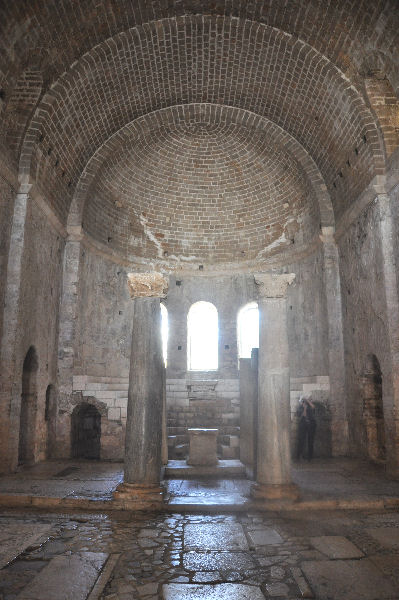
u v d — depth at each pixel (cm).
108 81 1388
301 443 1402
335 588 522
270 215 1909
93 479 1071
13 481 1039
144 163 1820
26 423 1327
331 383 1513
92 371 1675
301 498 874
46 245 1419
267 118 1617
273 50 1329
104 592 511
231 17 1266
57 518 789
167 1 1213
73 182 1571
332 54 1243
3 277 1184
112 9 1187
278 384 900
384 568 576
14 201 1238
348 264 1485
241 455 1226
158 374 916
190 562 596
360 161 1336
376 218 1259
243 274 1973
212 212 1978
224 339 1964
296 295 1808
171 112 1622
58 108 1303
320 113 1416
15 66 1120
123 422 1423
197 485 1015
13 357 1173
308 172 1623
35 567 577
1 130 1160
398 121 1236
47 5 1062
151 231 1945
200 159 1867
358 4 1079
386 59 1139
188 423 1609
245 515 810
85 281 1659
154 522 766
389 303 1186
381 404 1339
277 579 547
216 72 1474
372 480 1067
